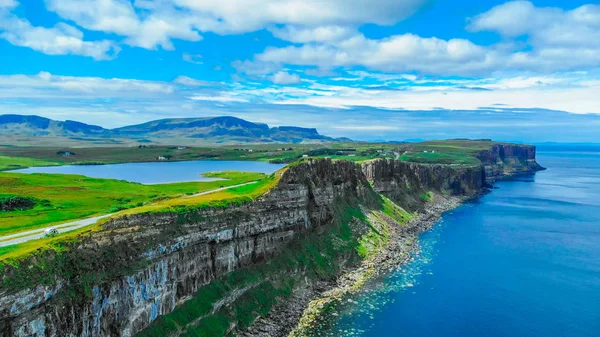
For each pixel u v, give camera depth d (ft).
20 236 239.09
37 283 177.58
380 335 288.10
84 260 206.49
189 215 282.15
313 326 298.35
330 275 388.98
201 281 281.95
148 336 229.45
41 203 358.43
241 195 357.20
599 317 319.68
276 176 416.26
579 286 380.58
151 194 446.19
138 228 243.81
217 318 279.69
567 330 299.38
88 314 198.08
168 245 253.44
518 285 381.81
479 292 364.79
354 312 322.14
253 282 322.14
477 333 293.84
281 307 324.60
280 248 371.15
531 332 296.30
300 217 405.39
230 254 311.68
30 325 170.91
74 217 309.01
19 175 519.60
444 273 411.54
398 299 347.97
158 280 242.17
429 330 296.51
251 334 284.61
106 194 427.74
